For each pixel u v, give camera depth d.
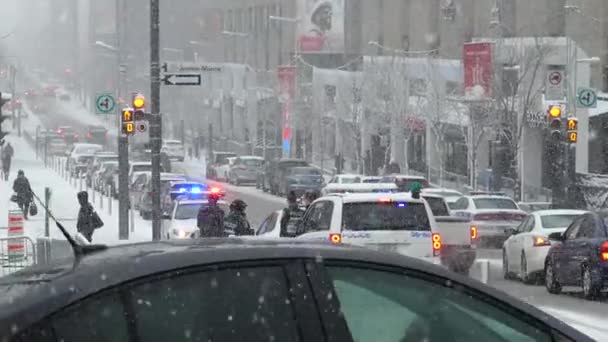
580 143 97.00
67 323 8.51
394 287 9.85
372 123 135.38
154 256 9.29
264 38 196.25
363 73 139.12
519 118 102.56
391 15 153.50
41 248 45.19
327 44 157.38
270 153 168.75
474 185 109.00
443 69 120.94
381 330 9.59
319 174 118.44
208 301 9.10
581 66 97.62
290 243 9.98
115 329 8.65
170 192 77.31
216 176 150.12
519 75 102.12
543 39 101.44
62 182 130.88
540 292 43.72
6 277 9.86
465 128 116.38
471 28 129.88
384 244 34.84
